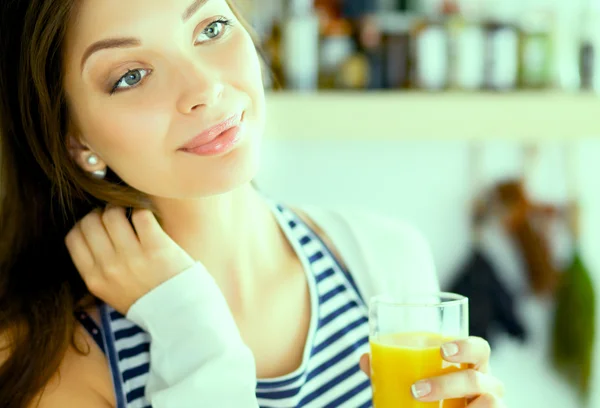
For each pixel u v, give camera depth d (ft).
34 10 2.31
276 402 2.48
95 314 2.51
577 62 4.62
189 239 2.53
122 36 2.20
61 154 2.44
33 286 2.56
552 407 4.99
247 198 2.57
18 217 2.61
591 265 5.03
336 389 2.58
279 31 4.35
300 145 4.95
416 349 2.08
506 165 4.97
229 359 2.31
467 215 4.99
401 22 4.45
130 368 2.44
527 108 4.37
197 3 2.22
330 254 2.71
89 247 2.45
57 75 2.34
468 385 2.08
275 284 2.61
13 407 2.34
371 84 4.35
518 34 4.48
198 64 2.22
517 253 4.95
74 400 2.37
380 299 2.18
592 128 4.42
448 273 5.01
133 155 2.29
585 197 5.01
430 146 4.97
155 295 2.36
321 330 2.60
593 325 4.89
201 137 2.22
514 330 4.91
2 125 2.55
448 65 4.39
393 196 4.99
